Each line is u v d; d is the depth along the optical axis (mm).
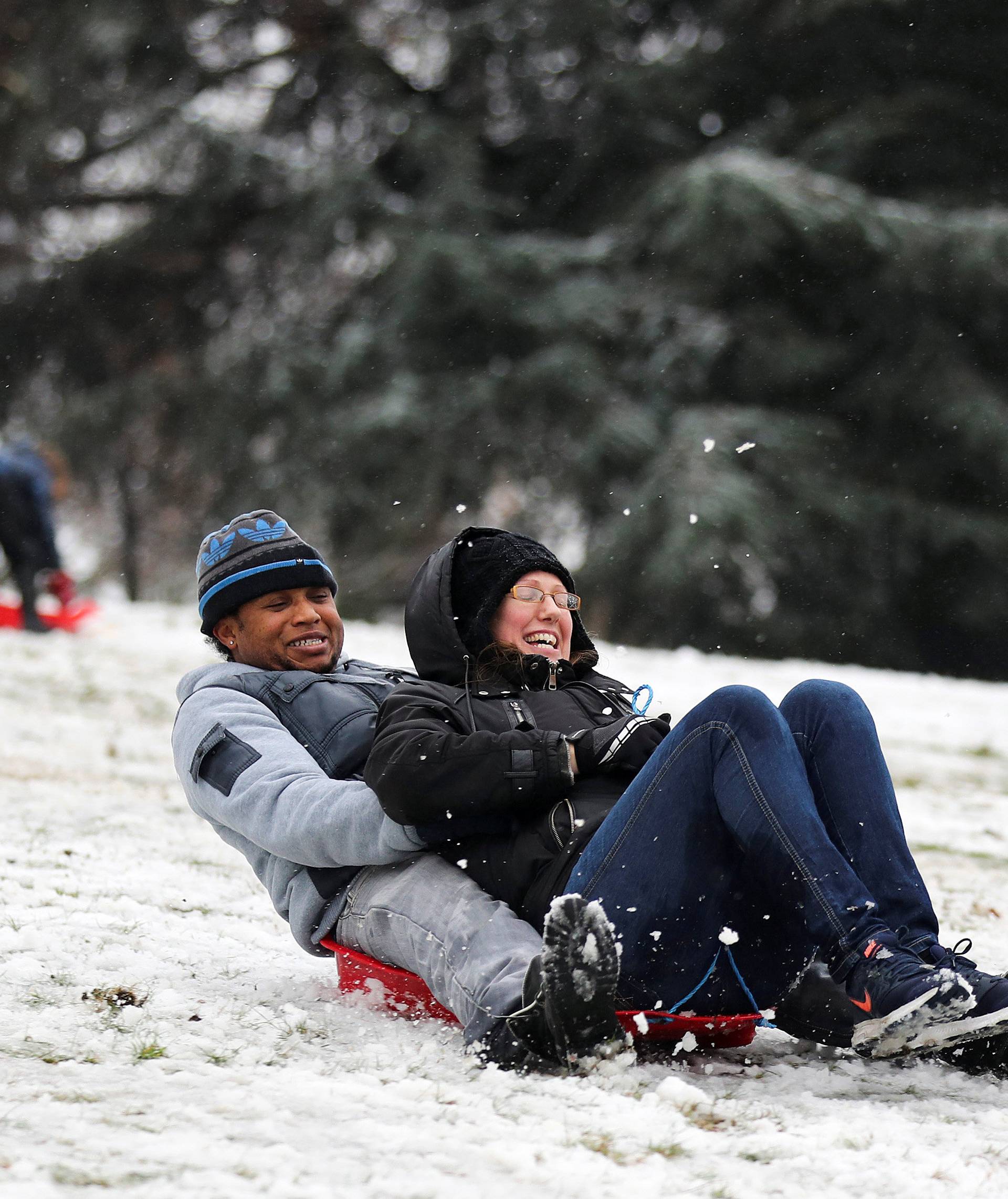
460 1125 8766
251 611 13414
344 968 12266
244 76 113188
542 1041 10031
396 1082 9773
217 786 12281
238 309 116250
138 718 37156
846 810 10742
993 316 95625
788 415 96688
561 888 10969
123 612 65875
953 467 97500
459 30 104688
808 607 96375
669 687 46031
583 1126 8969
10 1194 7109
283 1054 10406
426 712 11414
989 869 23906
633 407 96312
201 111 108188
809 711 11102
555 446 98938
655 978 10609
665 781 10570
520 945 10672
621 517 91125
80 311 112125
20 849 19016
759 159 93438
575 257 101500
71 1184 7371
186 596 122562
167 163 106750
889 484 98000
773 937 10750
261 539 13555
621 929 10508
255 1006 11891
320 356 103062
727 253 90125
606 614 92938
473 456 98188
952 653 105000
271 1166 7828
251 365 104562
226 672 13164
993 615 97812
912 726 44438
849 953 10031
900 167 101688
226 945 14484
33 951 13305
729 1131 9172
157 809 24422
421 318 100250
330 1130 8555
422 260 99000
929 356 95250
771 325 96438
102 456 106562
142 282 114125
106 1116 8531
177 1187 7406
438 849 11703
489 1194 7621
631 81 103688
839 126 99938
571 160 109125
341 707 12984
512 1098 9422
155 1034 10648
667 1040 11320
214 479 108812
